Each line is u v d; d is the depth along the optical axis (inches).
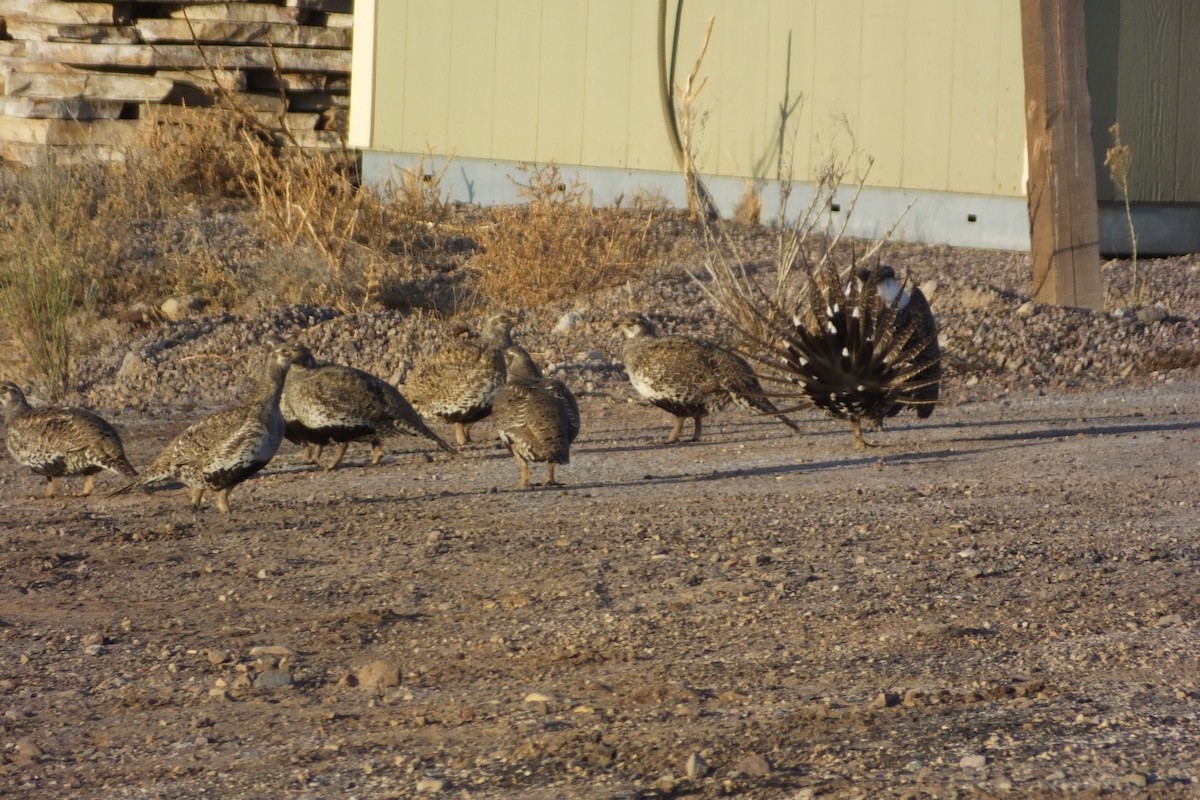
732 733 834.8
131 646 1051.9
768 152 3216.0
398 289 2891.2
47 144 3376.0
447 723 878.4
